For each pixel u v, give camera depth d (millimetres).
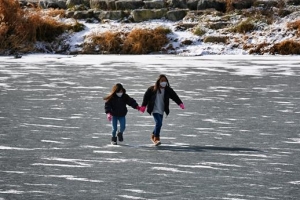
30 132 39906
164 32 95750
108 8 105500
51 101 51938
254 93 56031
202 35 95000
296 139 37844
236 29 95000
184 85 60688
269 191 27094
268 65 77375
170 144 36656
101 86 60344
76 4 107438
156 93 36750
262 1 101312
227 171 30453
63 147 35750
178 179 28984
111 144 36656
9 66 77812
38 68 75562
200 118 44625
